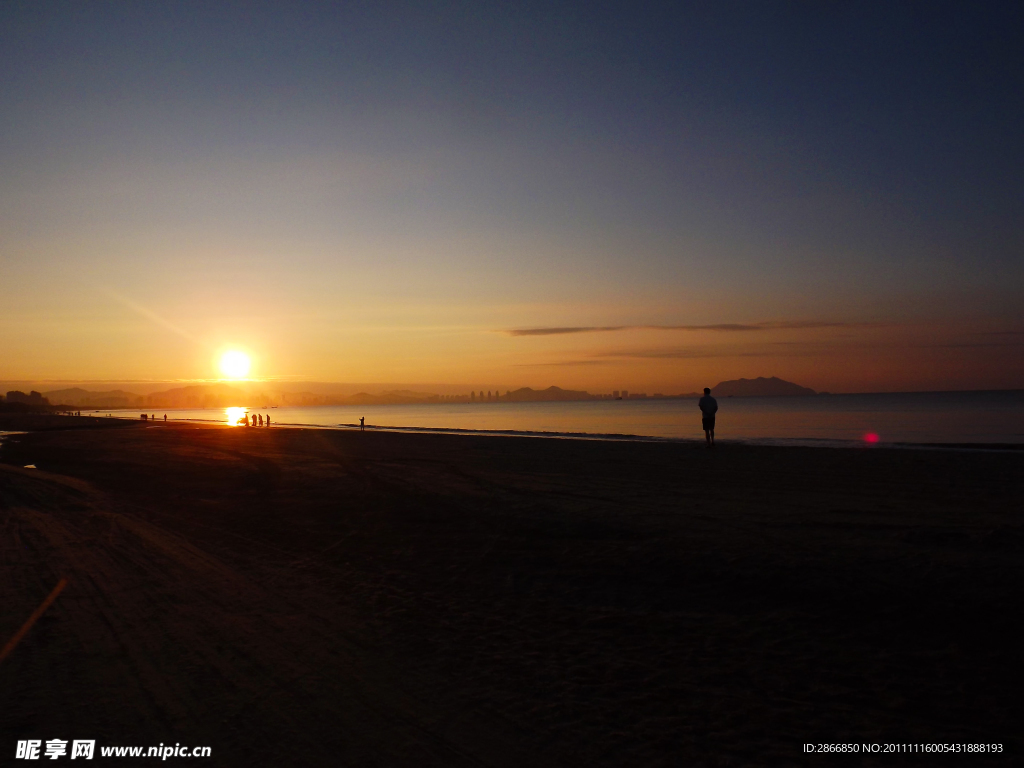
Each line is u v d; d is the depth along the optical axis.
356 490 15.37
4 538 11.29
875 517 9.91
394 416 119.25
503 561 8.77
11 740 4.14
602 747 4.04
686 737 4.14
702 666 5.24
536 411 148.50
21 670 5.35
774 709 4.48
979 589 6.25
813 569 7.19
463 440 31.42
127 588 7.96
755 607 6.51
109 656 5.69
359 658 5.62
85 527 12.22
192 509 14.07
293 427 56.25
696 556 8.05
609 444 26.33
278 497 15.18
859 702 4.54
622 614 6.58
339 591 7.74
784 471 15.98
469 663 5.46
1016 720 4.21
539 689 4.91
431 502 13.16
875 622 5.89
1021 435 38.06
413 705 4.68
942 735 4.08
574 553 8.80
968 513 10.00
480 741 4.15
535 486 14.76
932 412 84.56
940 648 5.30
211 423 75.62
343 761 3.91
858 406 124.69
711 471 16.48
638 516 10.65
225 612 6.96
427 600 7.30
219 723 4.41
